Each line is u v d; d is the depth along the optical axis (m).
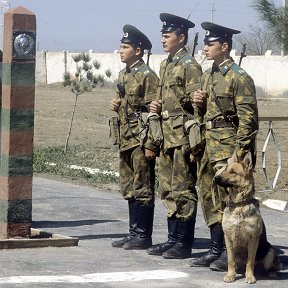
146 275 9.76
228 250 9.48
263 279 9.66
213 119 9.91
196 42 10.81
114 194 16.88
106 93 55.41
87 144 25.22
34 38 11.11
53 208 14.84
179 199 10.55
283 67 58.25
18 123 11.12
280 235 12.84
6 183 11.18
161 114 10.70
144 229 11.23
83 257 10.66
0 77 11.67
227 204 9.63
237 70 9.81
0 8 11.73
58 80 73.44
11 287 9.02
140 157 11.12
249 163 9.40
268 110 40.59
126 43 11.21
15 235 11.27
